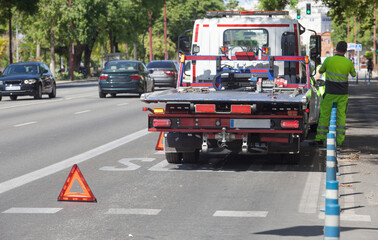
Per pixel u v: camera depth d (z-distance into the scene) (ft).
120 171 56.90
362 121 100.53
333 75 70.38
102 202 44.11
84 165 60.18
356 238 34.24
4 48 480.64
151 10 456.04
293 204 43.11
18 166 59.67
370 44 491.31
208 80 71.56
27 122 102.63
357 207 41.96
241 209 41.70
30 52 496.64
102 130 90.02
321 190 47.85
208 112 55.67
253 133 56.54
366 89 205.87
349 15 146.51
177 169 57.98
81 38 341.62
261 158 64.28
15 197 45.93
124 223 38.22
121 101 153.99
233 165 60.13
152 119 56.75
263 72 69.92
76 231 36.40
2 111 126.72
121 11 400.26
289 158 59.41
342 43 70.28
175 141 57.98
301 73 70.49
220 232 35.91
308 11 182.70
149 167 59.06
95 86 259.39
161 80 205.46
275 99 53.67
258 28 72.13
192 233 35.76
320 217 39.37
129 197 45.73
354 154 64.85
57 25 340.80
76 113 118.93
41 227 37.37
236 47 70.54
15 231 36.47
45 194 46.93
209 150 69.87
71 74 353.31
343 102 70.44
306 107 57.57
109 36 458.50
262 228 36.76
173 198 45.32
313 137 81.10
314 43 71.97
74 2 338.75
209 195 46.29
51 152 68.80
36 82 162.81
